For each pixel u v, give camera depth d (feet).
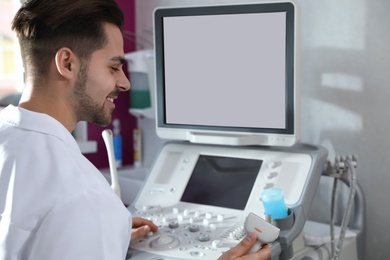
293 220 3.71
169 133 4.80
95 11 2.68
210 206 4.22
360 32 4.78
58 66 2.64
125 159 7.37
